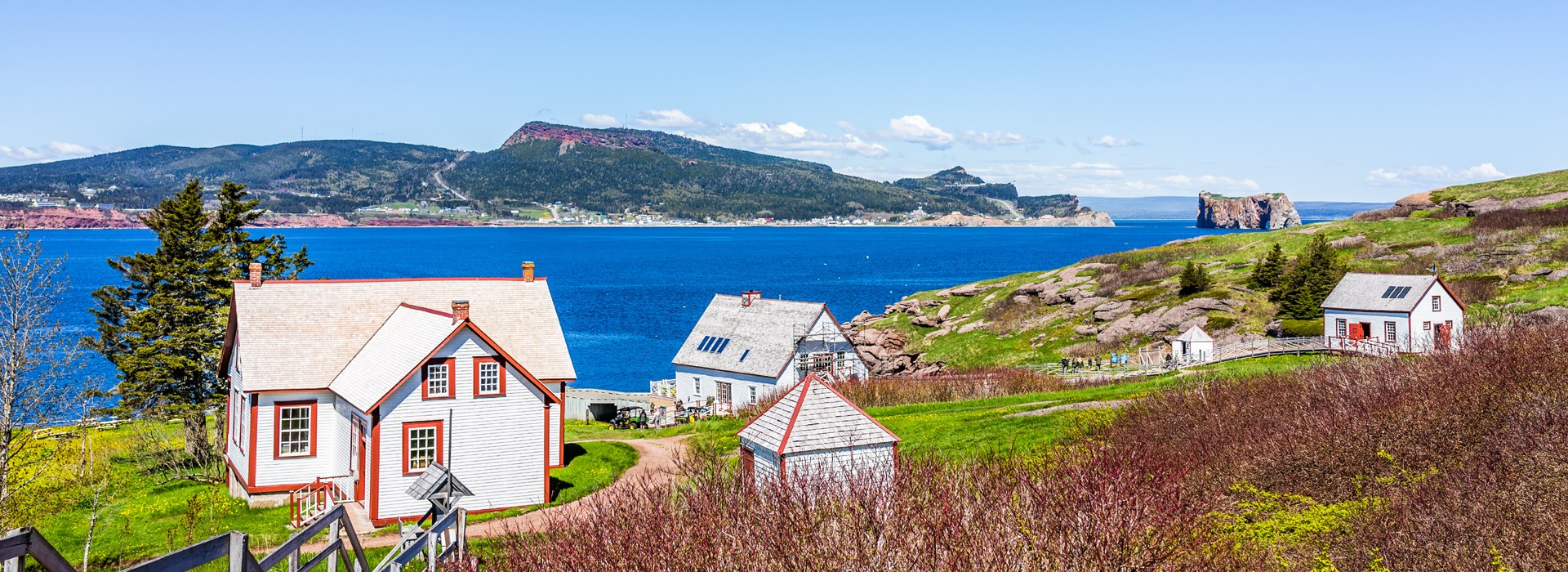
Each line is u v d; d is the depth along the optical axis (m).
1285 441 26.95
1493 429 25.06
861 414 28.66
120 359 52.78
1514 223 94.88
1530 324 38.66
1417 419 25.94
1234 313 79.38
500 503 38.12
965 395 58.47
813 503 19.84
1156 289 89.12
